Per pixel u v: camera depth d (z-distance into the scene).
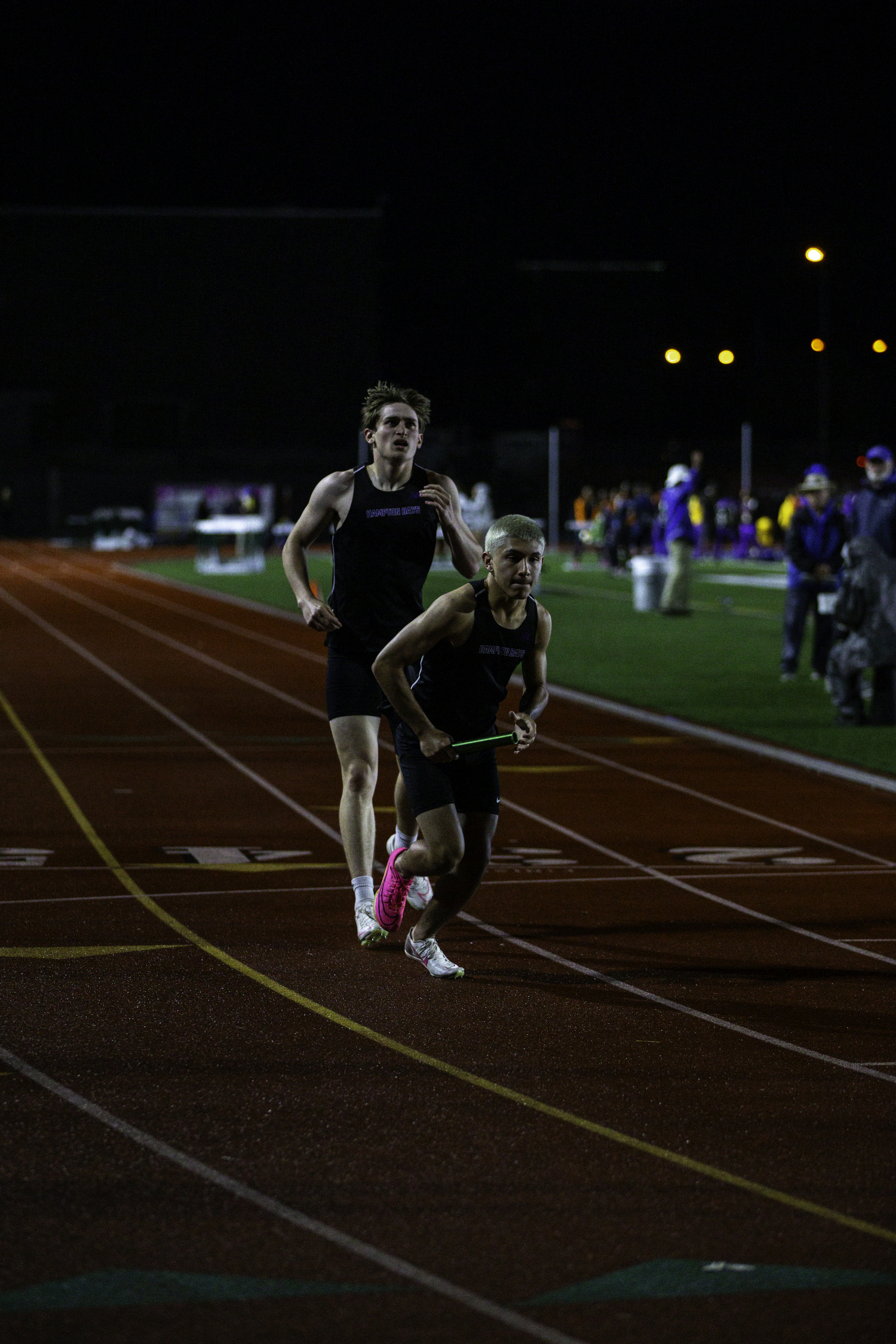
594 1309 5.70
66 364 104.06
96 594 52.84
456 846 10.15
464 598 9.94
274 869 14.16
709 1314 5.66
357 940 11.58
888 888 13.60
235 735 22.88
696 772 19.83
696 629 39.22
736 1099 8.10
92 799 17.72
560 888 13.52
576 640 36.50
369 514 11.47
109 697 27.09
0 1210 6.54
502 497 107.56
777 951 11.41
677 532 42.41
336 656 11.70
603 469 109.50
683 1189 6.84
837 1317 5.65
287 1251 6.17
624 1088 8.27
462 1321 5.60
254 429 105.50
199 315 104.88
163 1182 6.88
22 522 102.62
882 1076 8.52
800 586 28.62
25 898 12.84
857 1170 7.09
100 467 102.88
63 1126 7.58
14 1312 5.64
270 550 93.25
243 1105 7.91
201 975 10.49
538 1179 6.95
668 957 11.20
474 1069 8.56
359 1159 7.18
